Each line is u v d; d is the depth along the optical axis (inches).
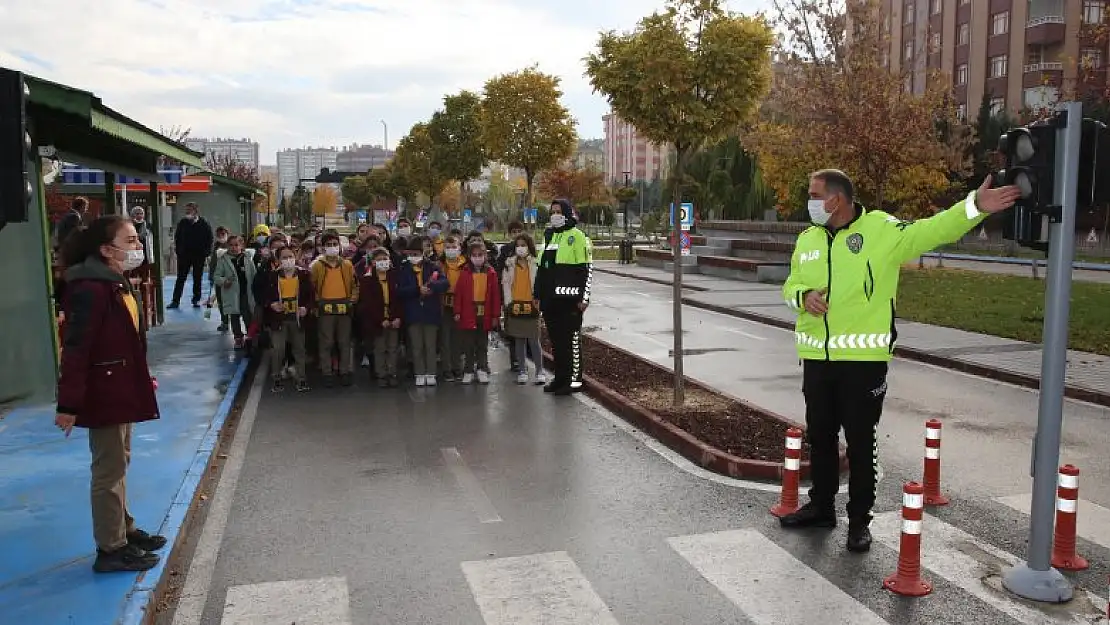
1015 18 1979.6
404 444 306.5
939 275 1032.2
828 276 206.5
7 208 175.3
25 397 338.3
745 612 177.0
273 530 223.0
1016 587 184.2
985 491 254.7
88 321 176.2
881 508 240.8
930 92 1014.4
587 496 250.1
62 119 344.8
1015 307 695.7
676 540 216.4
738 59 335.0
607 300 840.9
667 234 1697.8
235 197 1219.9
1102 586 189.3
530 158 994.1
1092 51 1894.7
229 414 345.1
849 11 1004.6
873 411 207.0
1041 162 178.1
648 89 339.0
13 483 246.4
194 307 682.2
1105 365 448.5
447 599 182.9
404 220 473.1
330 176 3764.8
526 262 410.3
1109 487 259.4
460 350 416.5
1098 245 1549.0
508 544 213.5
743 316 706.8
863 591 186.9
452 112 1533.0
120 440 186.4
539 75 987.3
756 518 232.4
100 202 948.6
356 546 212.2
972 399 387.9
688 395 369.4
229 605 180.4
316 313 402.9
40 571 187.3
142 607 170.7
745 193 1723.7
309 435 318.7
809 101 1013.2
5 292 331.6
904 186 1074.7
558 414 352.5
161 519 218.7
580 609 178.2
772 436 300.4
